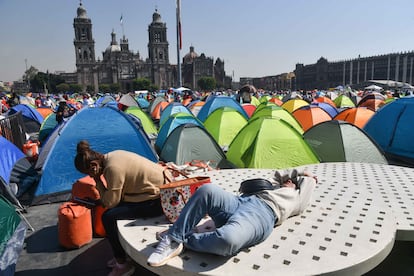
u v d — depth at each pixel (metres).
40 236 5.12
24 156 7.62
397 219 3.65
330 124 8.68
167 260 2.74
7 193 5.96
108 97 31.34
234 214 2.96
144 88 117.62
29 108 16.89
